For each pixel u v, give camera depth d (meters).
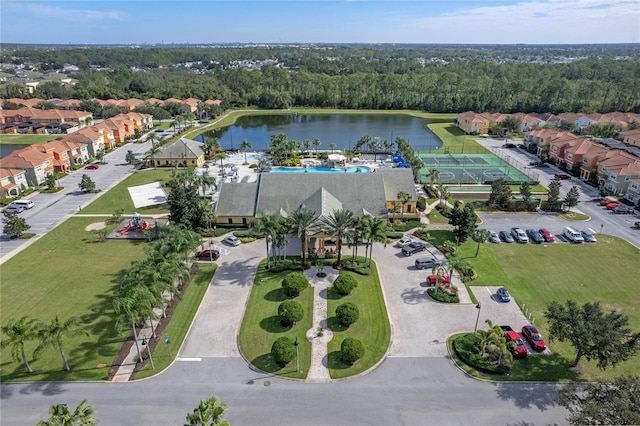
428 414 40.88
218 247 75.69
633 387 35.12
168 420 40.31
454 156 143.12
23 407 41.66
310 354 48.97
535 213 91.50
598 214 90.94
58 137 173.75
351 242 71.88
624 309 57.28
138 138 172.00
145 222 85.81
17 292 61.62
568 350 49.62
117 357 48.50
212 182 96.69
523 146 153.62
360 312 56.62
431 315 56.00
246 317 55.75
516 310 57.09
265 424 39.66
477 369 46.53
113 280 64.88
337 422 39.97
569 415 40.78
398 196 84.62
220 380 45.19
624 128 162.38
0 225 86.19
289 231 64.94
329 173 84.31
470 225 73.81
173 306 58.00
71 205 98.19
